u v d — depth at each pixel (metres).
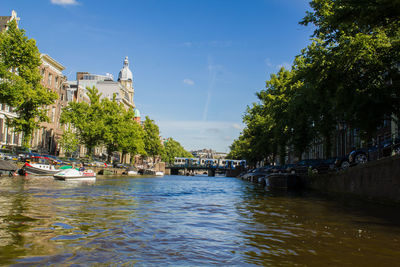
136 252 5.80
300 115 21.16
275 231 7.93
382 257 5.68
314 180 24.33
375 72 15.10
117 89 93.69
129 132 54.06
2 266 4.85
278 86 33.75
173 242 6.62
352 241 6.88
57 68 50.91
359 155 19.72
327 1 14.51
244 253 5.89
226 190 24.16
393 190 13.50
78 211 10.41
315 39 22.72
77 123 43.69
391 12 10.78
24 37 27.03
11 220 8.41
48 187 19.12
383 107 14.95
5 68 25.83
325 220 9.66
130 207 12.01
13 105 26.56
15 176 27.27
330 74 14.95
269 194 20.03
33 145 44.84
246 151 63.75
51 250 5.77
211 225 8.70
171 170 105.44
